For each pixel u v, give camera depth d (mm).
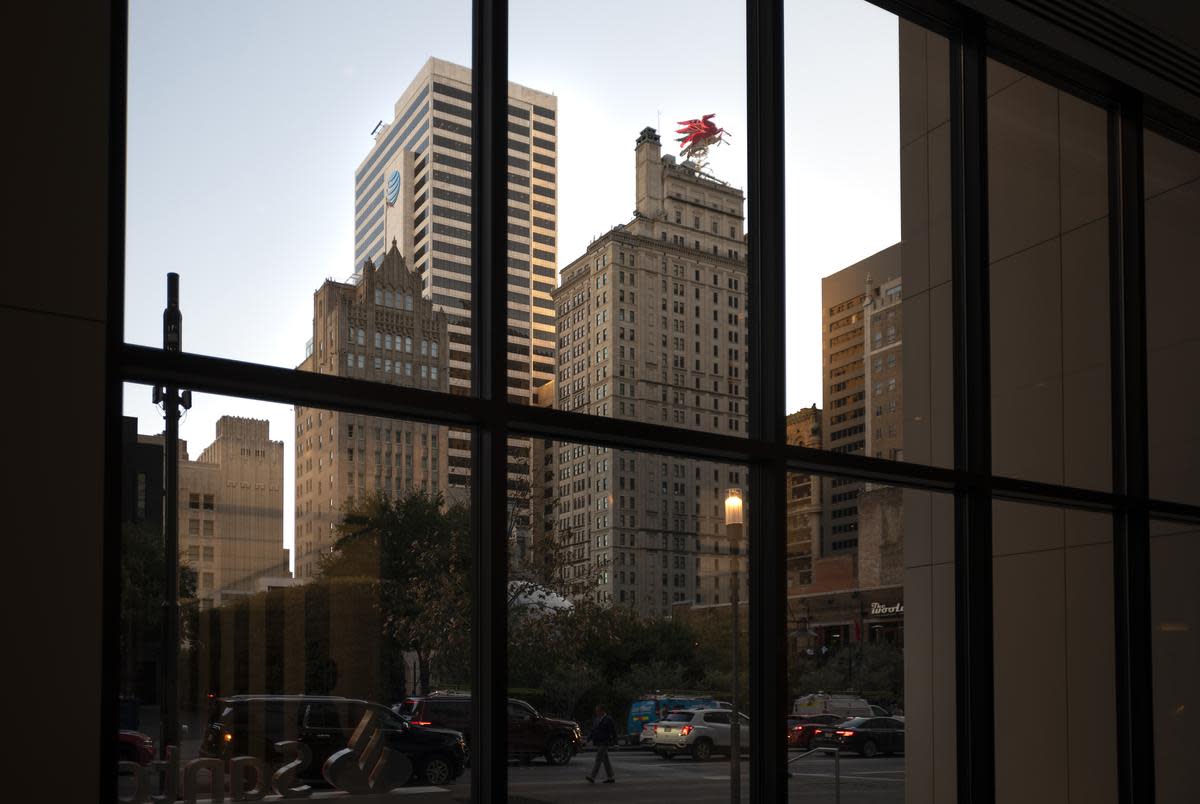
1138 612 6594
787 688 4688
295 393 3559
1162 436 7129
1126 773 6523
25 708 2617
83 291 2818
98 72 2908
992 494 5953
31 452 2691
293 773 3465
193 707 3312
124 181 3232
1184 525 7129
